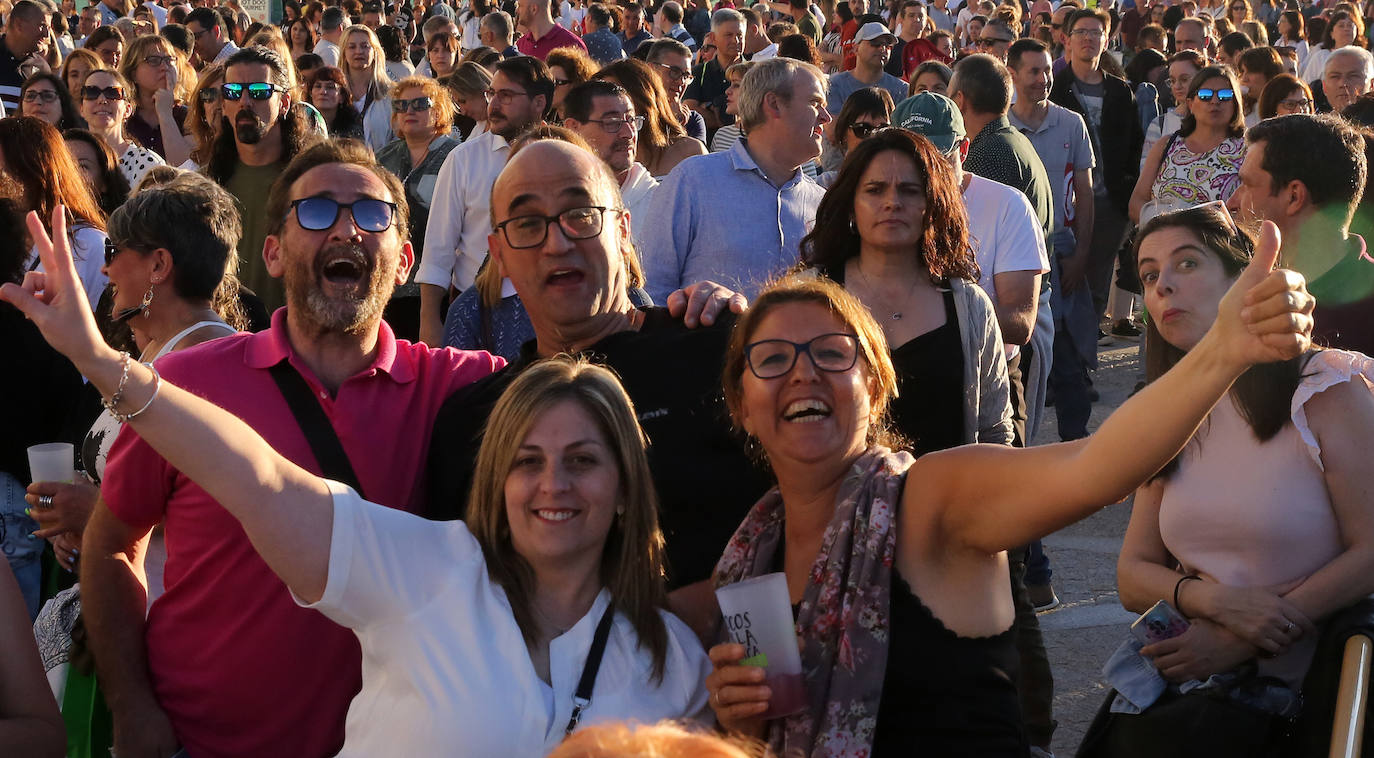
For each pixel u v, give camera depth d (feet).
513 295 14.44
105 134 24.93
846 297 8.71
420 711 7.94
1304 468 9.47
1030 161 21.67
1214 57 45.14
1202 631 9.61
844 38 47.55
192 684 10.11
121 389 7.48
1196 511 9.80
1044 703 13.61
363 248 10.32
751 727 8.00
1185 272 10.21
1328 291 12.00
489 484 8.43
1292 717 9.42
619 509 8.59
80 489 11.80
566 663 8.22
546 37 43.04
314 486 8.00
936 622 7.84
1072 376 24.45
